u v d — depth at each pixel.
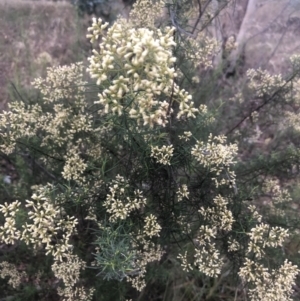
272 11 5.82
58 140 3.37
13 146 3.09
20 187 3.75
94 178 2.97
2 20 5.20
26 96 4.30
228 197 3.10
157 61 1.92
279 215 3.75
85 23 5.80
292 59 3.96
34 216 2.61
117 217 2.79
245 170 3.81
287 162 3.68
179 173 3.11
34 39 5.49
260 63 5.30
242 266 2.93
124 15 5.48
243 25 5.84
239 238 2.92
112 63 2.11
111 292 3.46
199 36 3.95
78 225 3.60
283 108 4.43
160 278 3.68
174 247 3.70
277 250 3.28
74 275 3.26
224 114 4.84
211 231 2.87
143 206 3.02
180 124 3.05
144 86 1.99
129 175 2.95
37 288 3.67
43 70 4.88
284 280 2.71
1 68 5.08
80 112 3.48
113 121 2.45
